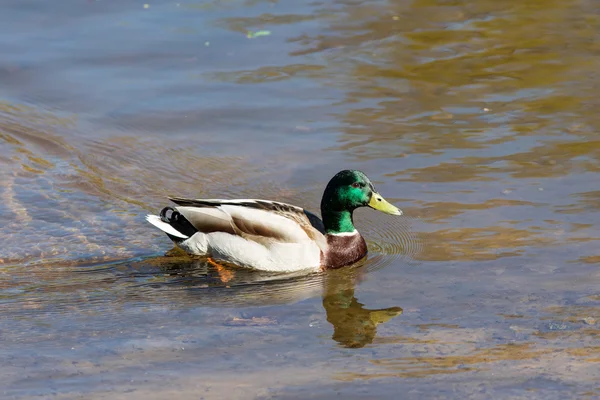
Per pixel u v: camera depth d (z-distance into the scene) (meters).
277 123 17.06
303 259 12.90
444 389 9.34
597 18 21.77
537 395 9.19
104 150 16.31
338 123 17.02
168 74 18.97
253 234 13.06
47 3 22.16
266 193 14.77
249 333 10.74
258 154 16.02
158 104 17.80
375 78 18.86
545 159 15.42
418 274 12.21
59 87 18.41
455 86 18.50
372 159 15.64
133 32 20.73
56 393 9.33
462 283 11.81
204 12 21.91
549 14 22.08
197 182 15.20
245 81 18.67
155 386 9.46
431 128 16.73
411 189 14.62
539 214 13.62
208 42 20.38
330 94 18.17
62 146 16.44
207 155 16.06
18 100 17.91
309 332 10.77
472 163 15.39
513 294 11.41
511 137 16.30
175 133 16.81
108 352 10.24
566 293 11.35
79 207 14.59
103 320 11.13
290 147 16.20
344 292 11.99
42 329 10.86
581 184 14.50
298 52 19.95
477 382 9.45
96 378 9.64
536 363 9.80
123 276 12.57
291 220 13.15
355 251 13.01
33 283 12.26
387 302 11.52
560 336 10.34
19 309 11.44
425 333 10.60
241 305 11.63
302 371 9.79
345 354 10.16
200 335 10.70
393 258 12.80
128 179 15.45
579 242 12.71
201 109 17.61
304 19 21.61
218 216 13.30
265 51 19.98
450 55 19.91
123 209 14.55
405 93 18.23
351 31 21.02
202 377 9.66
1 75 18.73
